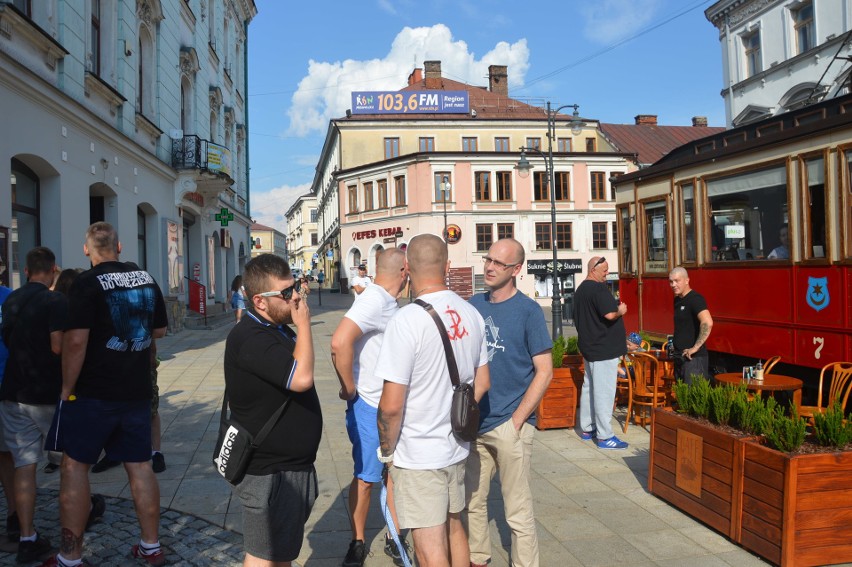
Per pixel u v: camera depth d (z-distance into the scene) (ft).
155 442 19.01
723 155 24.56
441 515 9.55
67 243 37.88
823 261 19.98
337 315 93.40
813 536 12.14
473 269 135.33
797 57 73.92
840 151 19.39
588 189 139.85
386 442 9.37
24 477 13.23
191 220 75.00
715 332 25.18
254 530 9.37
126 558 13.20
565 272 138.62
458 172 135.64
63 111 36.78
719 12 86.12
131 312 12.47
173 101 63.57
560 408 23.66
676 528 14.52
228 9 95.45
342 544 14.11
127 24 48.98
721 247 24.86
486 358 10.75
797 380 19.48
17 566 12.99
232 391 9.44
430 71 167.43
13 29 31.65
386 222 142.72
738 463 13.37
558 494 16.84
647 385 24.17
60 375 13.75
